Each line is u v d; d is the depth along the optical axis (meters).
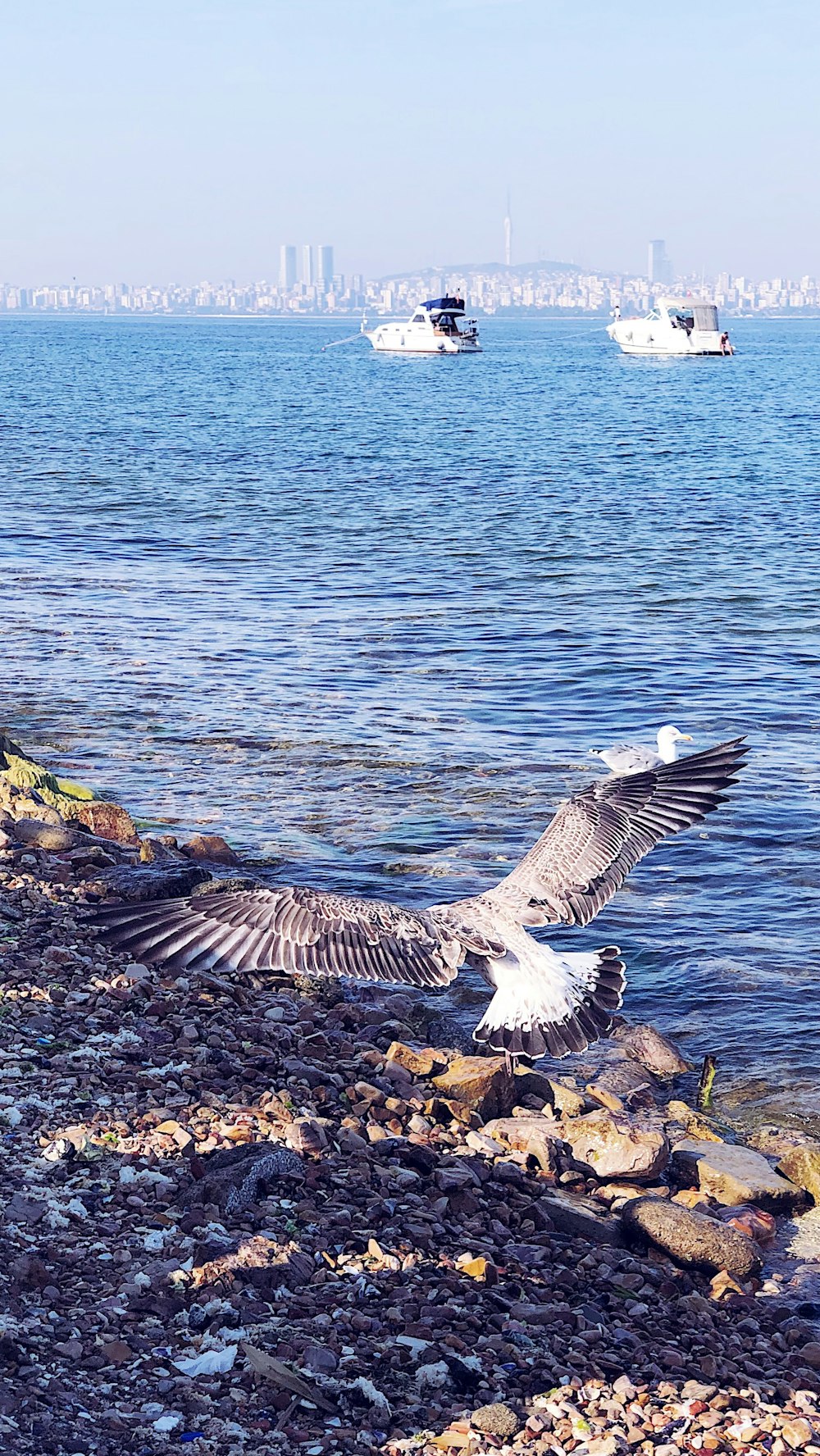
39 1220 9.16
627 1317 9.52
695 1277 10.46
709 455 68.62
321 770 21.19
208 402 101.06
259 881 15.85
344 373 149.75
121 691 25.09
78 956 13.48
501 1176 11.13
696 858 18.30
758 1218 11.27
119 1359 7.98
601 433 80.56
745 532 44.72
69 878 15.38
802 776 21.17
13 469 57.97
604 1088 13.16
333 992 14.44
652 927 16.42
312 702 24.81
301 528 44.53
